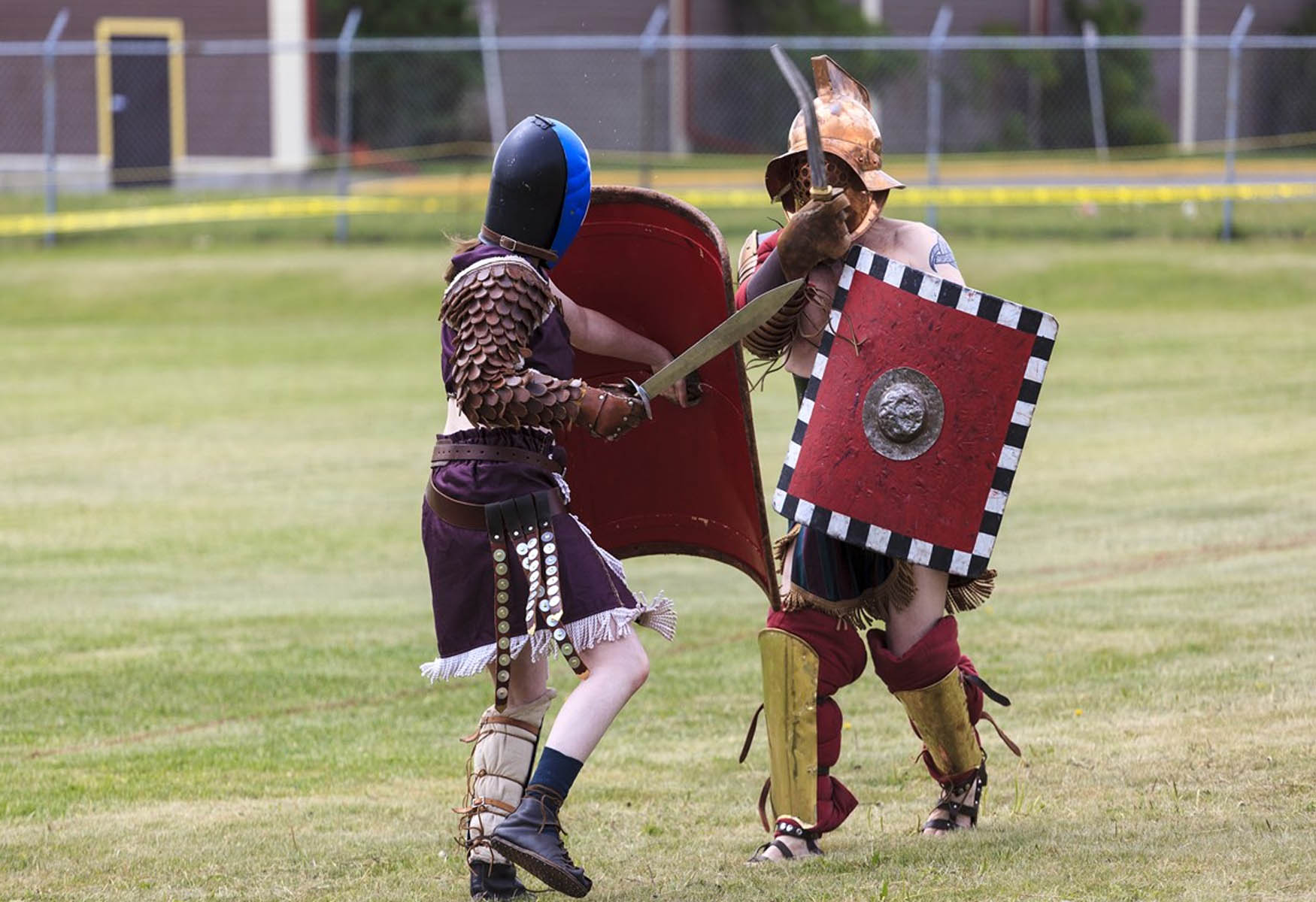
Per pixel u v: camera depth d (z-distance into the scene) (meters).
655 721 23.25
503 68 131.00
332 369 65.12
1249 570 30.86
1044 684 23.67
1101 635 26.45
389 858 17.03
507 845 14.14
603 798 19.45
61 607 31.67
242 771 21.19
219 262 87.12
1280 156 131.88
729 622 29.88
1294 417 49.34
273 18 122.56
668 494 17.08
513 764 15.59
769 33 135.38
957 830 17.05
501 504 14.55
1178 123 145.12
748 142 135.50
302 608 31.44
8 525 39.81
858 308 15.91
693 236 15.45
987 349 15.64
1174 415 50.53
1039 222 89.31
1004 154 132.38
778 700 16.44
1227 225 84.75
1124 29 141.12
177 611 31.25
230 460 48.00
